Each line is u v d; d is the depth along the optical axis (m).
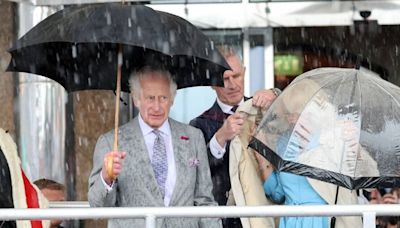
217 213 9.57
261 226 12.38
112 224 11.42
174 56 11.86
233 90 13.67
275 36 20.19
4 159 11.39
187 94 18.59
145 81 11.51
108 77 12.60
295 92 11.82
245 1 18.83
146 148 11.53
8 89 17.83
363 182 11.17
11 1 17.59
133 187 11.43
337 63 20.61
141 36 11.21
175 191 11.48
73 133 18.23
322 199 11.98
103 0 16.97
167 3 18.50
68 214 9.61
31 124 17.66
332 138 11.37
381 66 21.11
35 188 11.67
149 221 9.58
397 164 11.23
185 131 11.78
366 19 19.16
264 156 11.65
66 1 17.39
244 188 12.46
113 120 18.55
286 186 12.06
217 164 12.75
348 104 11.51
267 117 11.86
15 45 11.76
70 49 12.32
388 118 11.41
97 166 11.46
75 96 18.30
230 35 18.89
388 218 14.12
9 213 9.59
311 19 19.09
